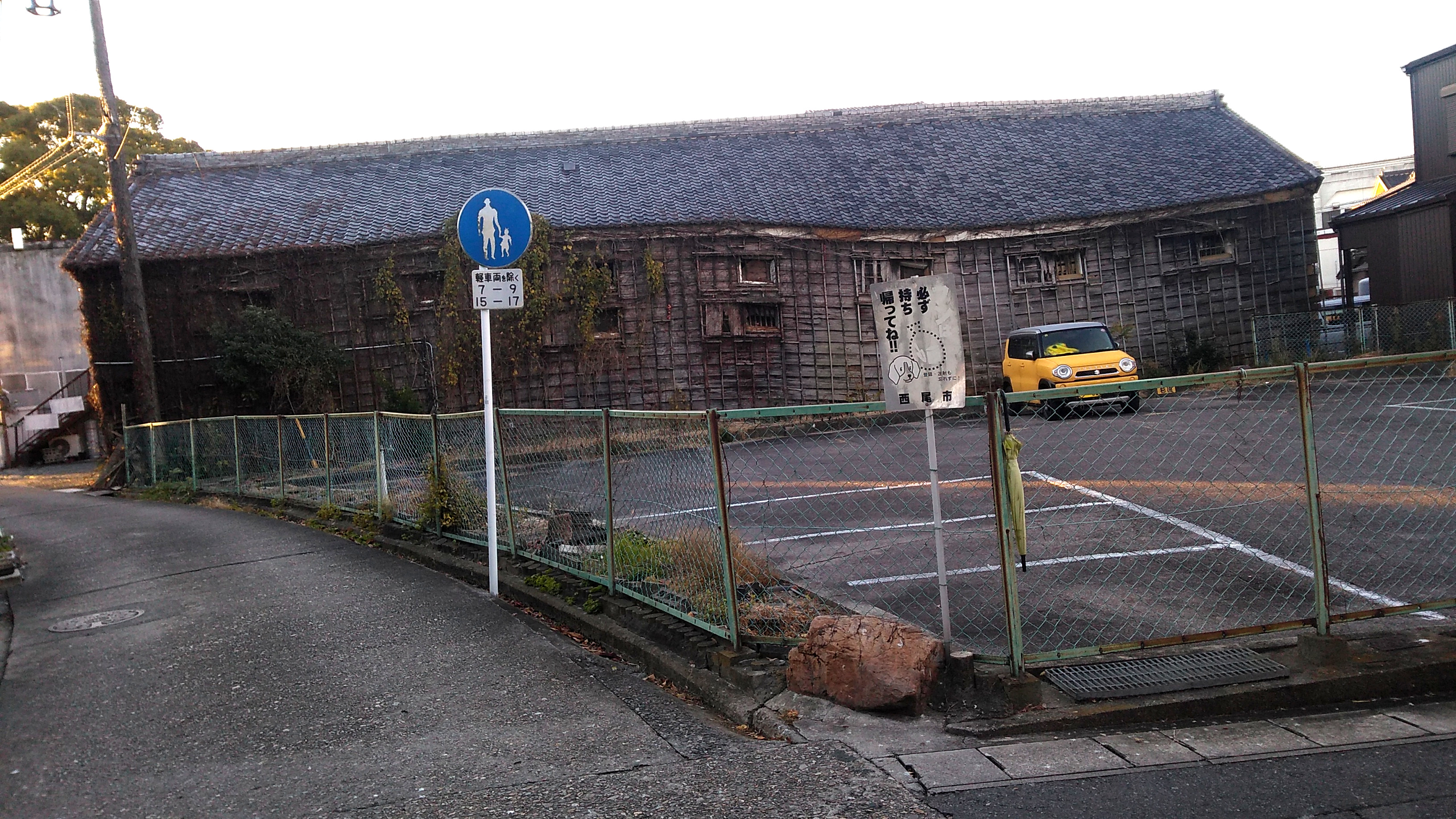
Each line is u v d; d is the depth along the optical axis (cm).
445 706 482
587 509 664
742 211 2117
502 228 745
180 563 924
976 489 1002
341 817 359
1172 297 2259
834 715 423
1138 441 1117
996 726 400
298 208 2173
